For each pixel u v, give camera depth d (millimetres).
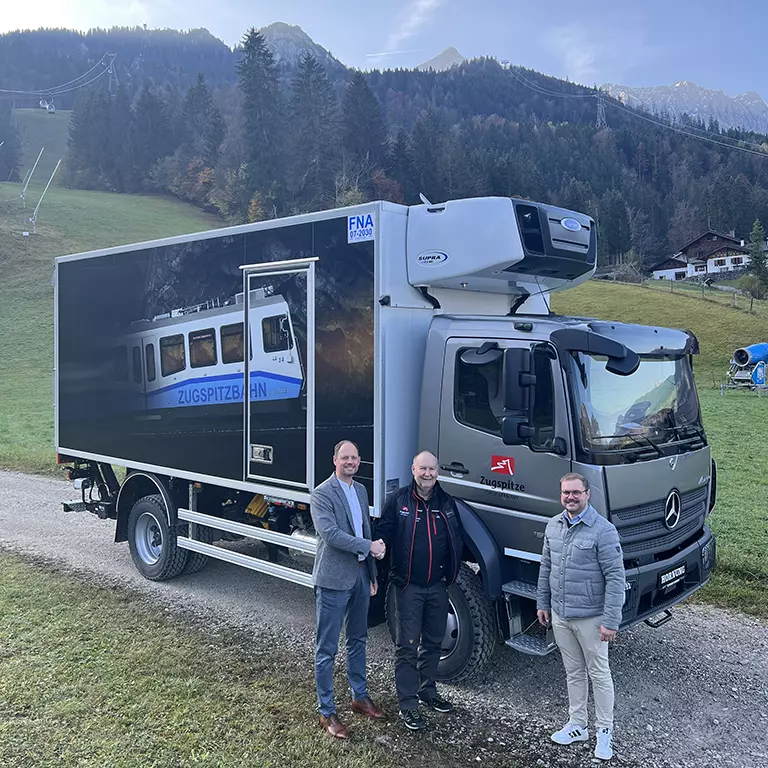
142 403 7512
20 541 9070
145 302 7418
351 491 4723
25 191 81125
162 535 7434
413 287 5633
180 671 5359
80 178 106750
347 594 4621
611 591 4227
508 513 5078
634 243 105188
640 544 4891
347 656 4816
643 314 52406
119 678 5219
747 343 45625
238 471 6441
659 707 5000
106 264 7973
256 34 86250
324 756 4281
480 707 4949
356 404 5473
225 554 6766
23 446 17953
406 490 4844
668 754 4410
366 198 80062
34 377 33375
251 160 85000
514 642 4977
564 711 4914
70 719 4645
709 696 5168
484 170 94062
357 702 4773
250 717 4711
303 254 5863
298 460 5898
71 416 8617
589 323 5074
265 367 6160
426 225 5574
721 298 59312
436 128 102938
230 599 7039
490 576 4953
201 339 6777
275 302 6066
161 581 7539
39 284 50094
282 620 6488
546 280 6266
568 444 4754
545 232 5547
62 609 6609
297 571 6156
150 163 108938
